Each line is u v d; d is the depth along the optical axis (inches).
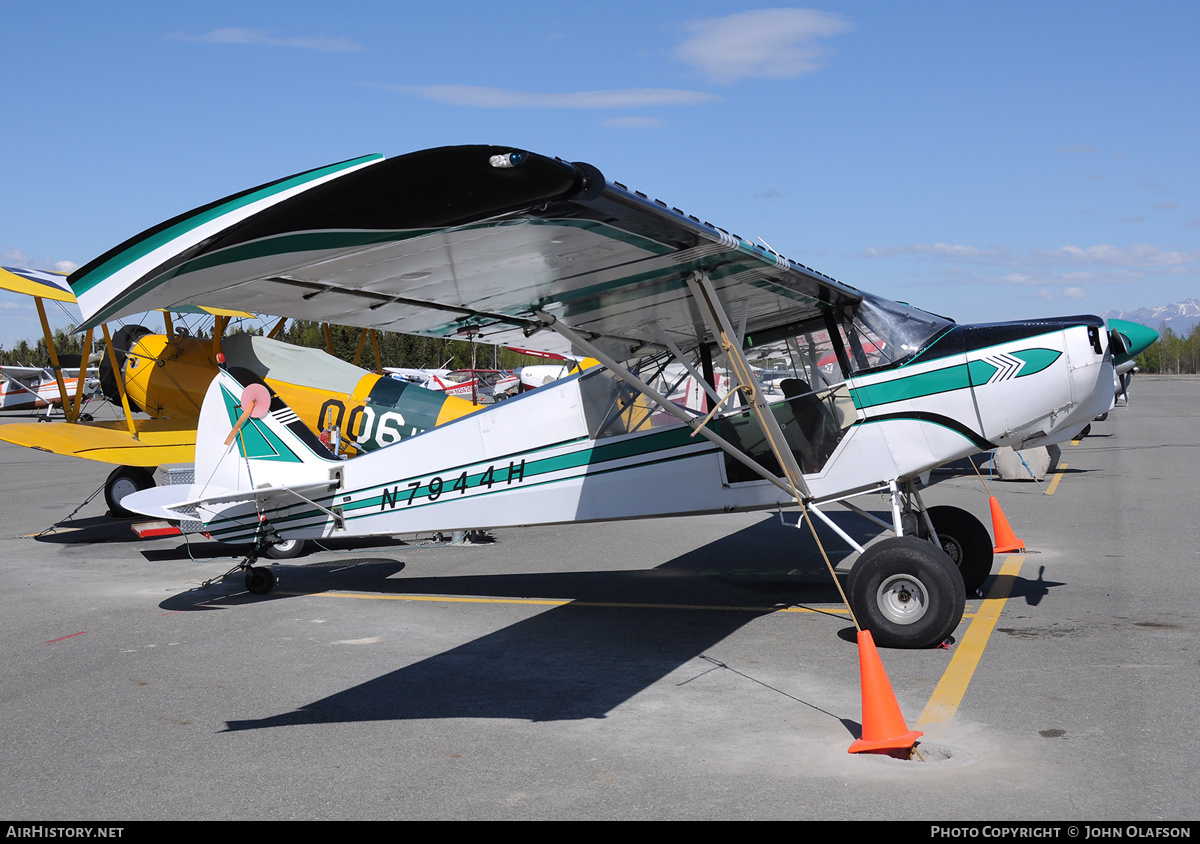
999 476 581.3
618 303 214.2
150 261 116.0
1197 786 130.8
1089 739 150.4
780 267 201.0
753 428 251.6
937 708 168.7
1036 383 227.0
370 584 316.2
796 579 305.3
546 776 143.6
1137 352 493.7
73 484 690.8
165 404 516.1
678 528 431.8
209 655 224.5
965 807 126.2
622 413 266.7
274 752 157.8
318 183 116.6
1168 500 463.5
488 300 191.9
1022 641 213.9
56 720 177.5
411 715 176.2
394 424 444.8
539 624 250.7
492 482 283.9
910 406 237.1
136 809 135.0
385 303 175.9
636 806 130.9
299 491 306.8
